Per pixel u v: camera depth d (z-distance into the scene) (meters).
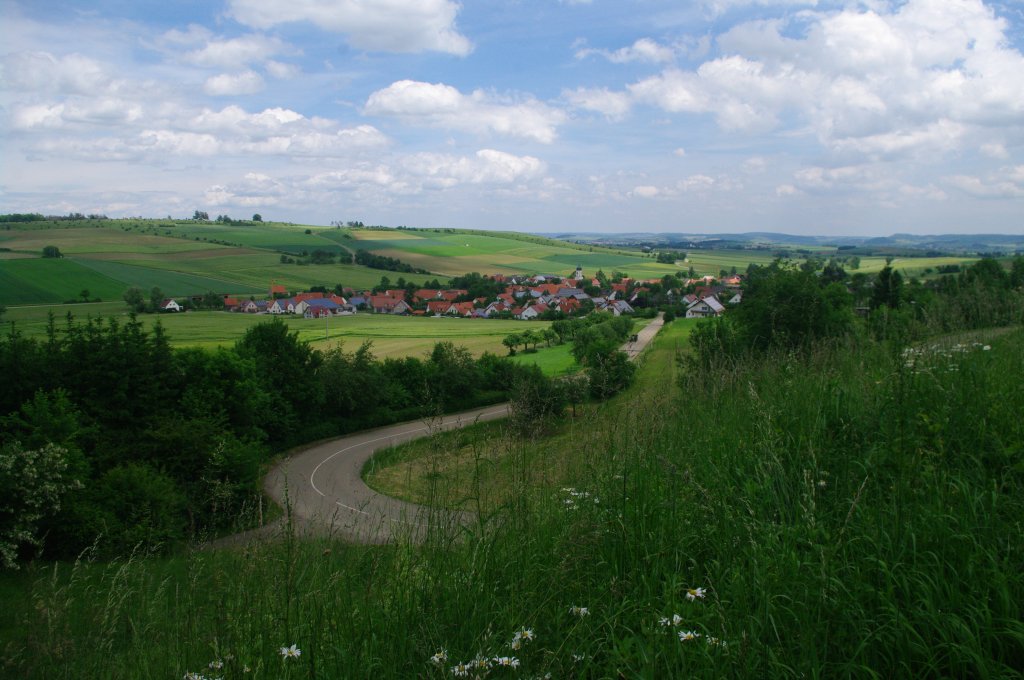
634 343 78.88
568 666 3.62
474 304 158.12
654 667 3.31
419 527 5.26
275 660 3.94
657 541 4.52
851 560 4.03
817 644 3.52
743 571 4.02
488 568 4.45
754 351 9.72
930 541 4.04
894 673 3.39
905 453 5.13
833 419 5.98
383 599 4.29
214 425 27.55
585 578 4.43
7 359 28.28
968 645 3.27
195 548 5.27
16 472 18.89
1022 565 3.72
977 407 5.59
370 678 3.73
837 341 9.59
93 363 29.92
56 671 4.33
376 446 39.69
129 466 22.00
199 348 37.47
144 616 4.69
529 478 5.76
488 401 51.66
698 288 160.62
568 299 151.38
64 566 16.05
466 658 3.69
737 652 3.27
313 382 44.00
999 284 14.46
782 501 4.87
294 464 35.12
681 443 6.24
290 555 4.61
